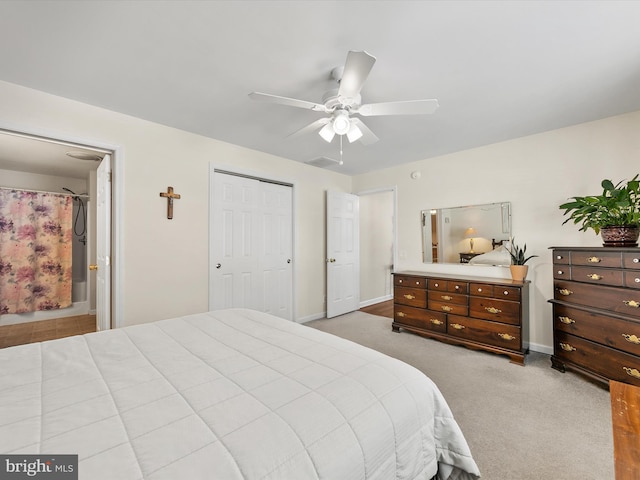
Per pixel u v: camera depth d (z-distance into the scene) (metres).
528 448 1.61
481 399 2.11
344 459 0.80
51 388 1.01
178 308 2.93
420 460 1.04
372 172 4.69
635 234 2.18
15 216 3.98
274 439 0.78
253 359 1.26
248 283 3.59
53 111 2.26
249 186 3.63
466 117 2.65
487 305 2.95
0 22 1.49
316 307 4.41
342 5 1.40
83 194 4.75
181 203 2.96
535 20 1.50
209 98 2.32
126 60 1.83
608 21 1.50
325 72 1.96
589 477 1.41
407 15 1.46
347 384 1.05
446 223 3.80
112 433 0.78
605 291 2.21
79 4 1.38
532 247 3.12
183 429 0.80
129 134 2.63
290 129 2.95
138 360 1.26
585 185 2.80
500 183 3.33
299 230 4.18
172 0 1.37
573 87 2.15
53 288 4.23
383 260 5.87
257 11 1.44
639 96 2.29
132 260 2.65
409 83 2.08
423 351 3.04
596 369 2.25
